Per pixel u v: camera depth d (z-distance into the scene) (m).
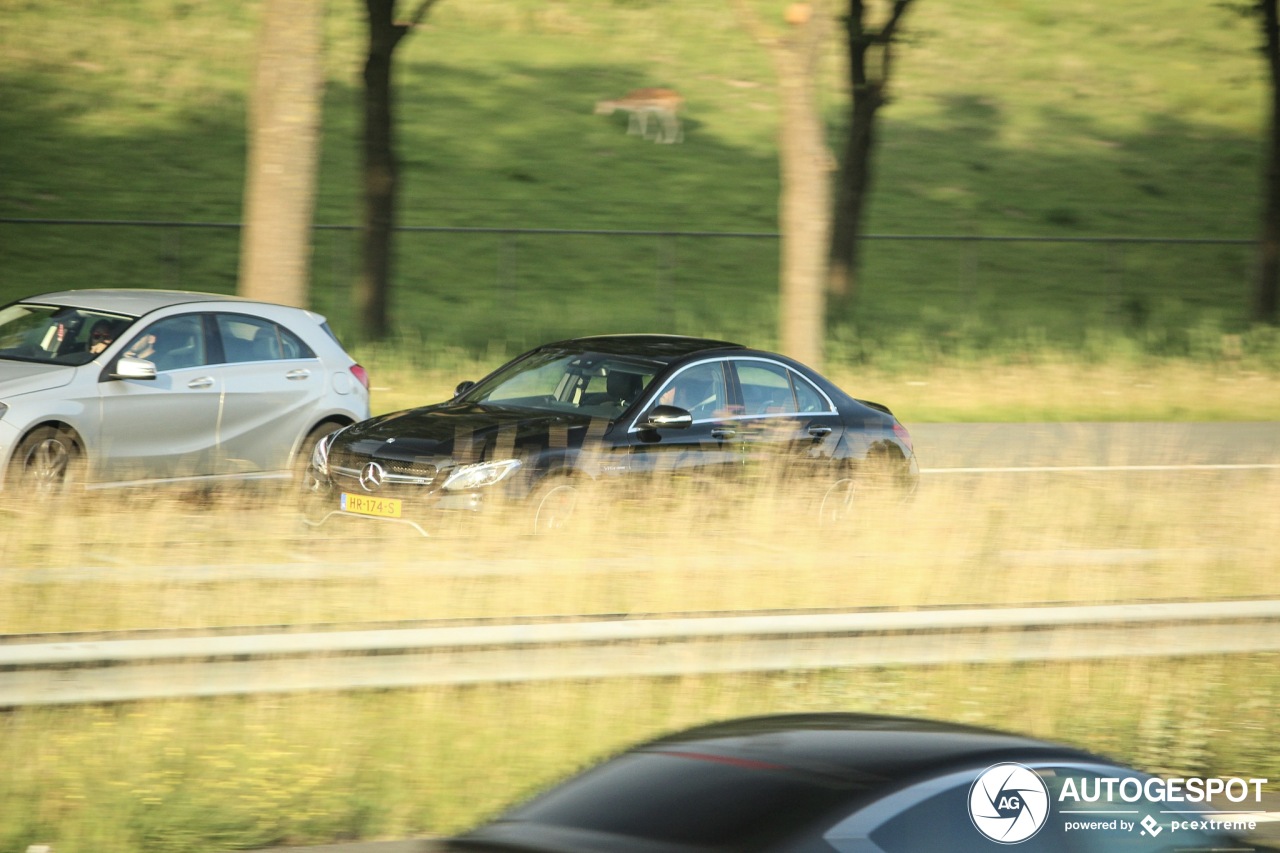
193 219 122.25
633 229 131.38
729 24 188.00
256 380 45.44
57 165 128.88
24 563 32.25
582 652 25.19
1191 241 118.12
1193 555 36.06
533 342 91.12
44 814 20.16
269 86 60.53
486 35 175.38
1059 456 59.47
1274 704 28.20
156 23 163.00
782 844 12.27
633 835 12.84
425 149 142.38
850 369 84.56
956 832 12.71
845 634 26.34
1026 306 122.12
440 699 24.55
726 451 40.47
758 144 156.25
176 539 35.06
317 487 38.22
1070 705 27.20
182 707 23.42
